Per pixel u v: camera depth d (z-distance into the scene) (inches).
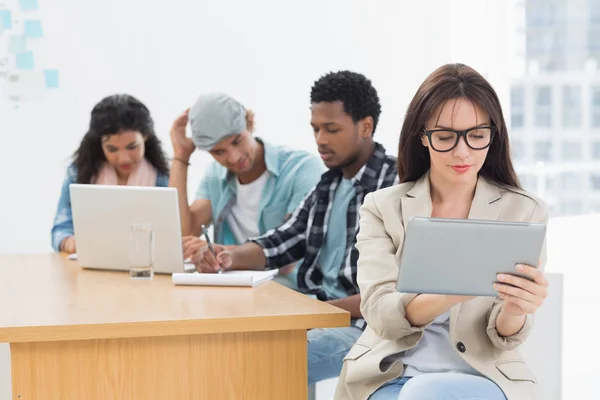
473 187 79.0
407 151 79.4
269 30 163.2
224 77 161.2
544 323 83.0
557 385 82.9
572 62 172.1
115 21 154.6
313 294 136.3
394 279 76.4
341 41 167.5
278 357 81.9
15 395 75.5
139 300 89.7
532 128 172.1
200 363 79.8
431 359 75.7
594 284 170.9
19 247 150.8
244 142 153.8
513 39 171.6
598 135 172.9
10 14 148.4
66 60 151.9
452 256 65.2
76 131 152.8
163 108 157.6
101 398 77.5
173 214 108.7
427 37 171.6
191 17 158.7
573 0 172.4
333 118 132.1
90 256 115.0
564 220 171.6
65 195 149.5
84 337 75.5
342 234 133.1
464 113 72.9
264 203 154.6
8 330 74.0
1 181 149.3
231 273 108.2
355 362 77.6
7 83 148.7
